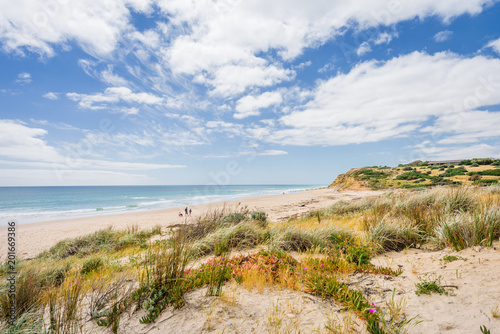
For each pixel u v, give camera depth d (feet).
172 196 215.92
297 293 10.87
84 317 9.90
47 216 91.66
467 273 10.22
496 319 7.04
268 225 33.17
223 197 173.78
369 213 29.55
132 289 11.76
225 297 10.52
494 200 22.33
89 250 32.83
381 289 10.57
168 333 8.40
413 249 16.78
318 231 21.56
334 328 8.00
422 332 7.23
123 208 115.75
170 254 12.51
